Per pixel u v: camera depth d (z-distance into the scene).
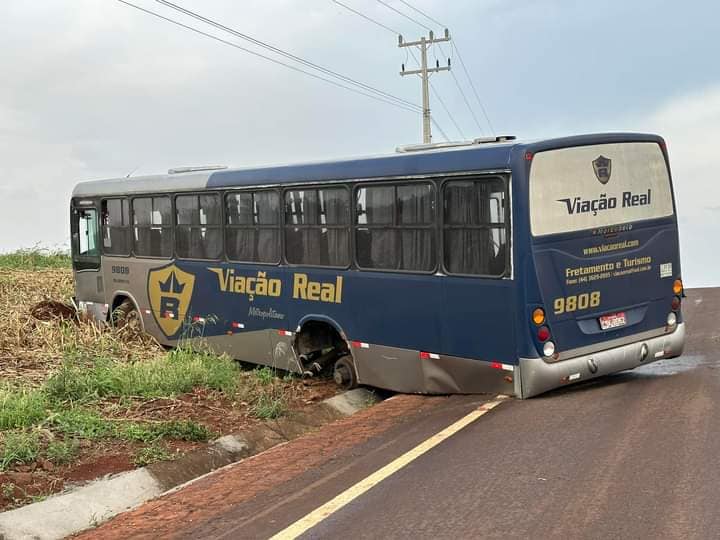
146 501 6.41
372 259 9.66
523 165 7.96
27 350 12.20
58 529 5.75
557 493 5.49
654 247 9.01
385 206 9.42
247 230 11.54
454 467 6.31
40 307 16.03
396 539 4.93
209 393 9.85
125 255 14.30
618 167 8.71
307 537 5.11
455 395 8.98
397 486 5.99
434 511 5.36
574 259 8.29
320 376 11.09
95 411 8.61
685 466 5.80
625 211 8.75
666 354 9.17
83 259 15.59
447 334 8.79
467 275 8.52
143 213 13.77
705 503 5.08
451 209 8.66
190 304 12.73
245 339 11.74
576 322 8.32
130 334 13.75
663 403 7.73
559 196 8.20
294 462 7.17
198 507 6.08
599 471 5.86
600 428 7.01
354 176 9.74
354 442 7.68
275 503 5.93
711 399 7.73
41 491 6.32
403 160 9.15
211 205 12.18
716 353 10.52
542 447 6.60
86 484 6.51
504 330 8.20
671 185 9.27
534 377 8.04
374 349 9.71
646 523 4.84
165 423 8.05
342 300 10.06
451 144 9.26
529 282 7.98
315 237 10.42
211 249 12.27
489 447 6.77
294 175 10.62
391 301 9.40
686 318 14.82
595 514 5.04
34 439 7.24
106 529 5.78
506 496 5.52
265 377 10.83
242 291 11.66
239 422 8.68
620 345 8.70
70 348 12.07
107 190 14.65
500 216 8.16
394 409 8.96
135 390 9.59
